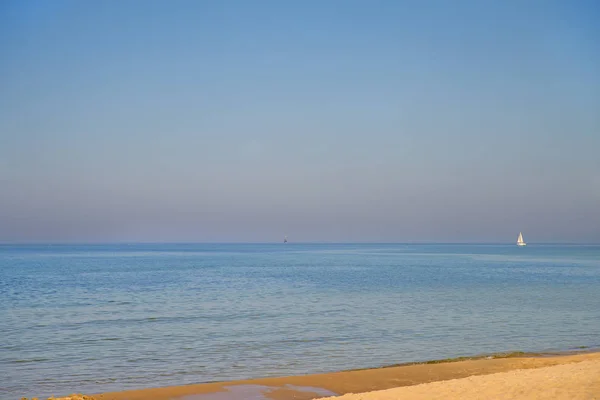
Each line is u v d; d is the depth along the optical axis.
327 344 26.67
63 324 32.62
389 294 50.53
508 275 80.06
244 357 23.83
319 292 52.53
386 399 15.30
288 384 19.12
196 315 36.38
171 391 18.25
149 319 34.56
